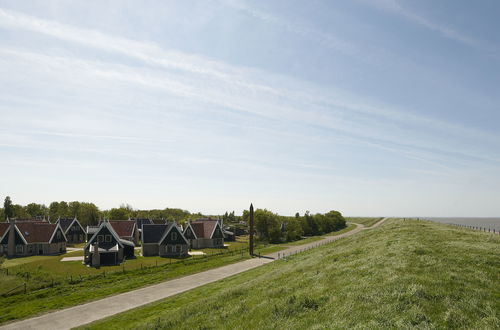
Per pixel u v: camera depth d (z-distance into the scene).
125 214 130.88
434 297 15.44
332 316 15.11
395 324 13.00
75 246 93.81
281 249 81.31
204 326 18.78
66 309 32.91
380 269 21.89
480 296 15.48
